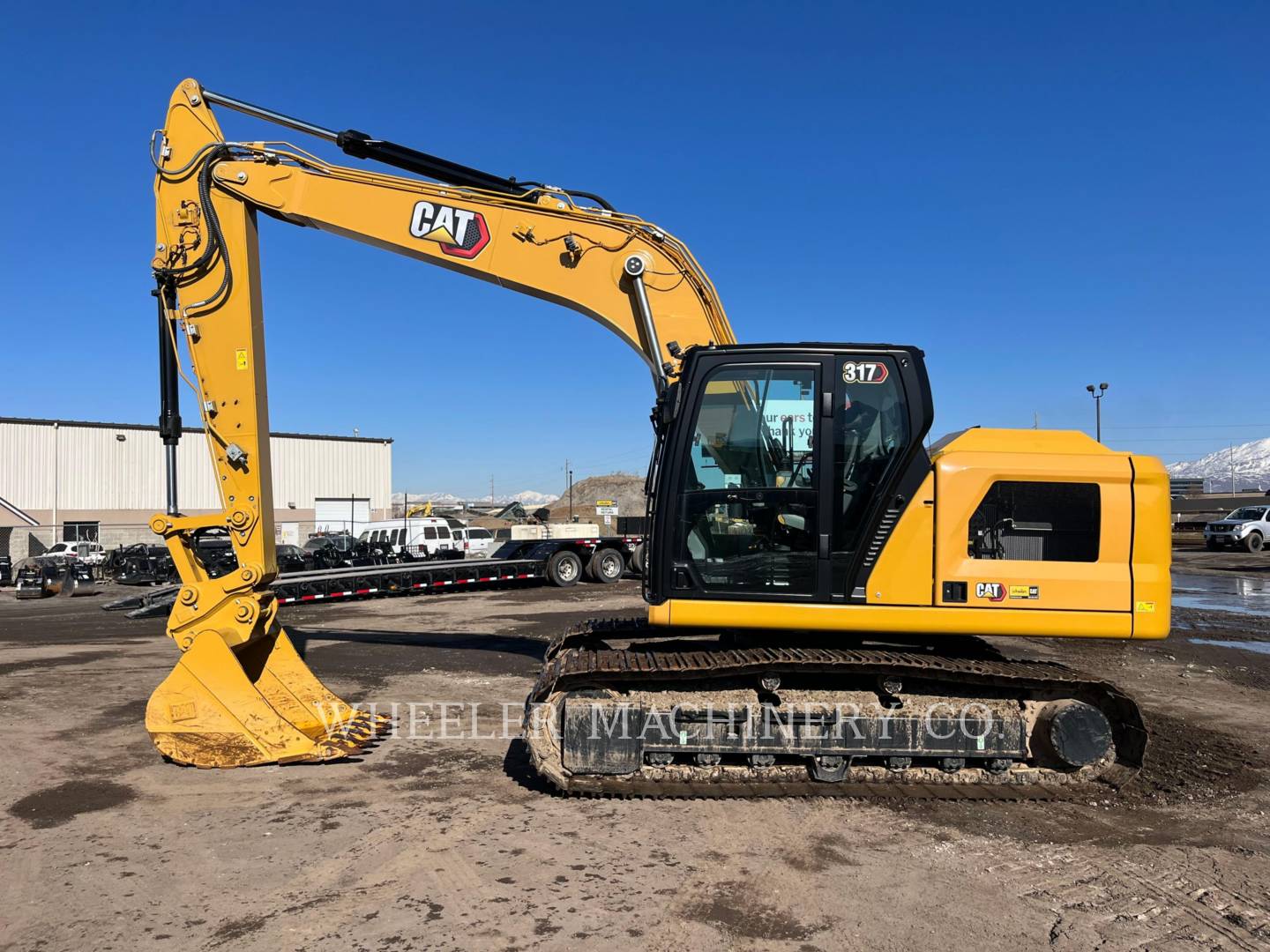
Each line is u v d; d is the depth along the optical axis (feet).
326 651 36.40
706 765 18.07
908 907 12.97
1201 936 12.17
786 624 17.67
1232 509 158.20
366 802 17.52
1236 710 25.67
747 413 18.01
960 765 17.95
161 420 21.71
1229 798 17.83
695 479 18.02
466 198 22.35
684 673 17.17
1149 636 17.34
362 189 22.33
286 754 19.75
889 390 17.74
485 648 37.09
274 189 22.11
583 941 11.89
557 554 67.87
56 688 29.32
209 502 141.59
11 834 15.85
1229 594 56.80
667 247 21.89
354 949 11.68
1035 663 18.80
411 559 88.99
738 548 17.85
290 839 15.55
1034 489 17.90
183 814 16.81
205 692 20.21
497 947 11.75
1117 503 17.63
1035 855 14.93
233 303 21.75
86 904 13.03
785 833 15.87
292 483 154.10
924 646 19.49
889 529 17.62
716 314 21.70
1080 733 17.62
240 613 20.59
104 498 132.98
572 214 22.16
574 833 15.84
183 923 12.44
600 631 21.66
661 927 12.31
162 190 22.07
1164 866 14.52
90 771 19.61
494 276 22.35
